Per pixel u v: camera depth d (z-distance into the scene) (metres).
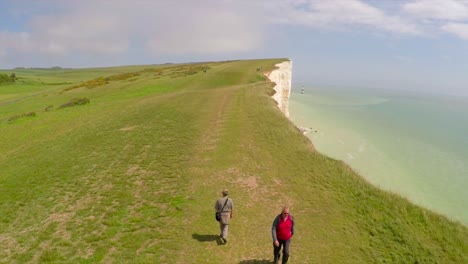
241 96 45.28
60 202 17.67
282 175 19.67
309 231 13.98
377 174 43.00
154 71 104.31
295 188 17.97
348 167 21.09
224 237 13.15
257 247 13.07
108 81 82.50
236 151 23.80
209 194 17.58
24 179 21.47
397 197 16.94
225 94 48.16
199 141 26.67
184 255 12.63
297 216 15.19
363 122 84.56
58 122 40.78
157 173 20.77
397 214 15.00
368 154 52.50
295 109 104.62
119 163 22.91
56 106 57.12
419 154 53.72
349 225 14.33
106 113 42.69
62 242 13.80
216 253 12.72
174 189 18.38
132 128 32.59
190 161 22.44
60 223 15.48
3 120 48.88
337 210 15.54
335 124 78.62
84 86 77.94
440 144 62.31
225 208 13.07
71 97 64.88
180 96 50.06
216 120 33.06
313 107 115.00
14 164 25.59
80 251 13.20
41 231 14.91
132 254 12.80
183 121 33.78
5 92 92.88
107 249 13.22
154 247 13.17
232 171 20.44
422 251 12.62
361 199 16.42
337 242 13.22
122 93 61.56
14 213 16.83
